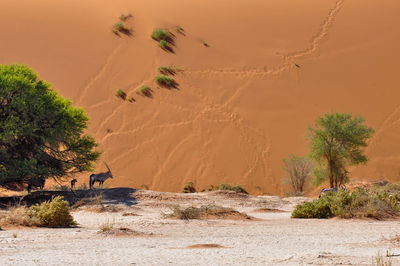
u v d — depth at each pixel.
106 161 69.50
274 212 37.75
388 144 71.69
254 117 75.12
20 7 98.25
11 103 40.97
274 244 18.30
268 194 65.00
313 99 78.25
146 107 76.06
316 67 83.62
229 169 68.00
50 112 41.97
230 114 75.19
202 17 93.69
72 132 44.09
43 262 13.29
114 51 86.62
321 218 31.31
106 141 72.25
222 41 88.25
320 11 94.25
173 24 91.62
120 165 68.94
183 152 70.00
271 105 77.00
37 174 41.47
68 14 96.06
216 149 70.38
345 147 58.69
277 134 72.81
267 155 69.94
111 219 29.34
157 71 81.81
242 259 13.83
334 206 31.62
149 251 15.79
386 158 70.00
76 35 91.31
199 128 73.06
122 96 78.31
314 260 13.39
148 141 71.69
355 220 29.12
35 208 26.92
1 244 17.92
